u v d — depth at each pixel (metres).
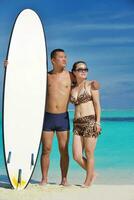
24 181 9.05
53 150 14.09
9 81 8.80
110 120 20.98
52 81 9.26
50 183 9.91
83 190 9.12
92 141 9.18
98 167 12.32
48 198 8.55
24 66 9.02
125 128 18.80
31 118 9.09
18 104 8.91
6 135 8.73
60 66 9.20
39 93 9.16
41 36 9.30
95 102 9.17
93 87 9.16
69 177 11.03
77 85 9.24
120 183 10.41
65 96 9.25
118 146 15.52
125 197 8.74
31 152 9.12
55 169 11.90
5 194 8.64
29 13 9.19
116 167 12.32
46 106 9.30
